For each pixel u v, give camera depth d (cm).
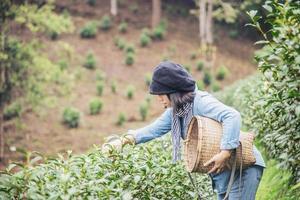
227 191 316
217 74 2483
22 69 1477
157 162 344
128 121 2044
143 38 2720
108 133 1903
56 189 261
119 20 2928
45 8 1477
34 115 1959
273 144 379
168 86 311
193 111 317
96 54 2608
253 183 325
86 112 2097
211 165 311
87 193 268
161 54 2677
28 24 1461
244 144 316
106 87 2353
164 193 339
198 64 2528
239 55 2775
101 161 309
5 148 1666
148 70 2534
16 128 1827
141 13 3041
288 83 294
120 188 284
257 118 484
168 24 2967
